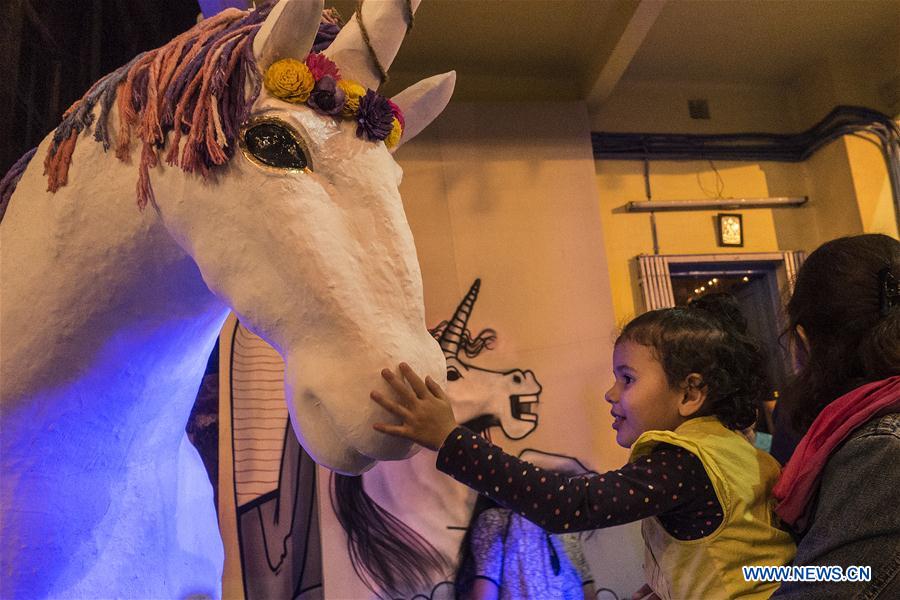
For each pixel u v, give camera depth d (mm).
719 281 3906
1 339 703
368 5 684
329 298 613
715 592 961
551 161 3398
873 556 732
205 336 804
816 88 3854
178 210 667
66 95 1728
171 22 2289
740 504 980
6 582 688
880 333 913
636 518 970
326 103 653
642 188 3752
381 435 613
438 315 3141
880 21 3527
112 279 709
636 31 3133
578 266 3283
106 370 740
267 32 645
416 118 811
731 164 3857
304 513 2711
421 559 2789
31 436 713
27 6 1521
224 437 2646
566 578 2852
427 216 3248
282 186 630
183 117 657
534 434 3049
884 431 782
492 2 3195
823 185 3791
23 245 725
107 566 745
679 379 1132
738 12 3383
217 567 902
